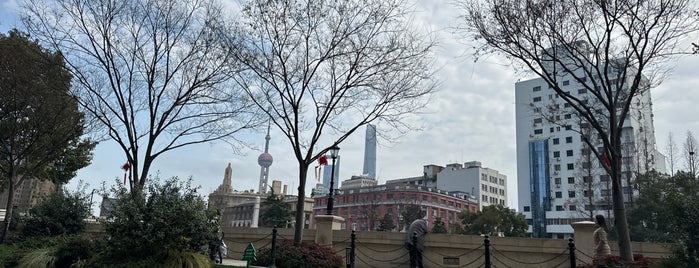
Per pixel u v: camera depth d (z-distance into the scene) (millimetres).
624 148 47719
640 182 42375
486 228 61062
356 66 17484
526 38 15109
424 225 15828
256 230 20172
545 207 84625
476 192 111188
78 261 11844
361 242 18469
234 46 16703
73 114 20969
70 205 20094
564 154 84938
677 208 10047
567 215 81688
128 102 16422
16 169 23672
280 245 16203
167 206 11688
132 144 16297
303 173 17438
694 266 9430
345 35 17250
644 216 39344
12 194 22031
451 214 97688
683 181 36469
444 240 17453
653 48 14492
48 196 21203
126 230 11336
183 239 11531
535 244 16344
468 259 17062
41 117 20203
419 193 92062
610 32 14562
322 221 18125
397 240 17984
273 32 16953
